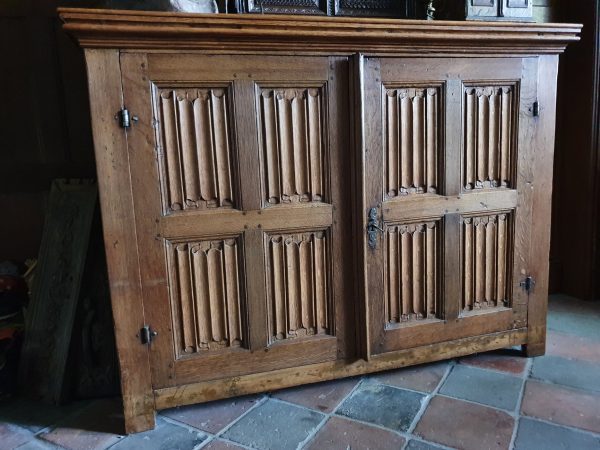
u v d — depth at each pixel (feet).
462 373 7.16
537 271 7.45
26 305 7.50
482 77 6.72
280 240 6.35
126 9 5.65
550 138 7.18
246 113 5.94
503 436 5.68
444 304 7.11
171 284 6.02
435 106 6.65
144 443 5.79
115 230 5.71
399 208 6.67
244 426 6.05
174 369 6.14
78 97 7.79
